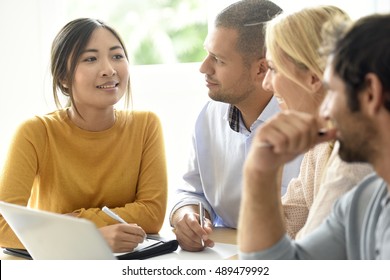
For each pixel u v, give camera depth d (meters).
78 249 1.86
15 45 4.71
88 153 3.07
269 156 1.52
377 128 1.36
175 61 4.67
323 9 2.09
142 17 4.75
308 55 2.03
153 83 4.48
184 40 4.63
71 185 3.03
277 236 1.60
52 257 2.01
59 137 3.05
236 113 3.02
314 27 2.04
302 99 2.10
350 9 3.68
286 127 1.46
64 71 3.03
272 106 2.91
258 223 1.59
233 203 3.01
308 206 2.38
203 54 4.57
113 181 3.09
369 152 1.39
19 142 2.97
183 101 4.40
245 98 2.91
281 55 2.10
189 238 2.48
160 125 3.28
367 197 1.57
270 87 2.28
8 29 4.70
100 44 2.99
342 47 1.38
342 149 1.44
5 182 2.90
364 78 1.34
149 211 3.01
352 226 1.58
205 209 3.05
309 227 1.88
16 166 2.92
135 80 4.52
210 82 2.95
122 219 2.81
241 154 2.98
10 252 2.64
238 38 2.83
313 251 1.66
